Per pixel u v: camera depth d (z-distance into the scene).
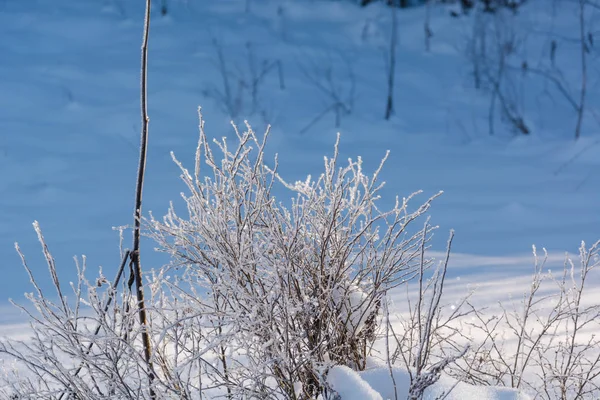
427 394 3.22
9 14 19.12
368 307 3.49
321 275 3.41
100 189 10.70
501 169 12.04
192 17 19.72
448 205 9.94
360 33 19.36
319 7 20.78
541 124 14.93
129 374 3.33
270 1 20.98
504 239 8.28
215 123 14.30
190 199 3.54
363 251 3.53
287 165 12.21
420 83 16.88
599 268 6.70
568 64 17.62
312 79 16.62
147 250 7.78
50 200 10.24
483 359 3.91
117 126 13.88
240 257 3.18
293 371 3.20
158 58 17.09
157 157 12.40
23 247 8.13
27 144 12.81
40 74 16.08
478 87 16.69
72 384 3.26
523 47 18.31
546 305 5.46
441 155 13.05
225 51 17.67
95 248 8.02
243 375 3.29
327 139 13.95
